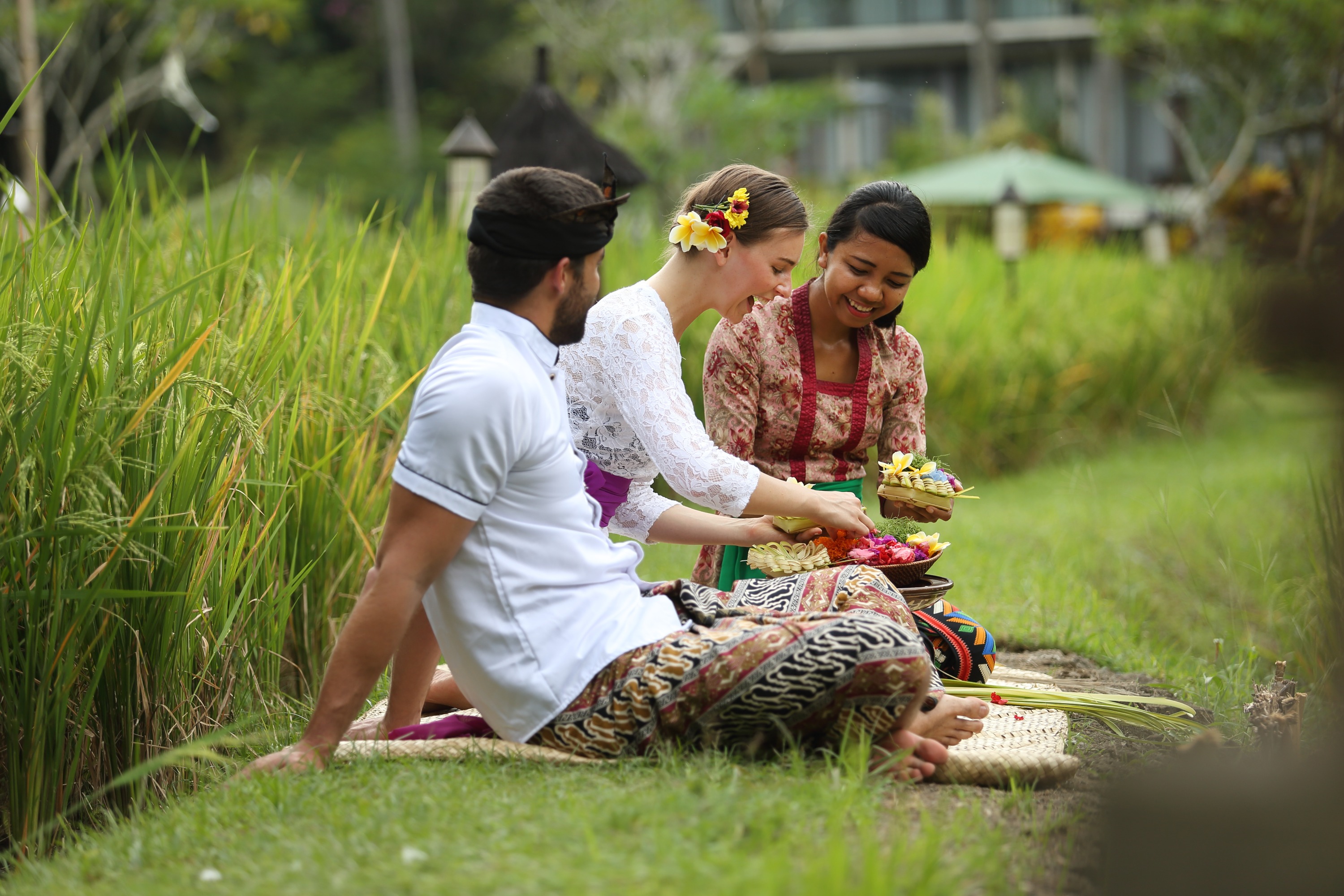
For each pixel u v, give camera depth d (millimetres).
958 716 3920
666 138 29938
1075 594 7703
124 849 3236
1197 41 26875
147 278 5352
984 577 8125
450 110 41281
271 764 3621
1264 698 4438
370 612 3561
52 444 3811
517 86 42156
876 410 5203
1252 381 15352
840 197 21078
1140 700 4727
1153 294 16531
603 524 4547
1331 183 19984
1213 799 3617
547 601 3697
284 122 36500
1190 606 8023
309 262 6297
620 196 3871
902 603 4156
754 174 4586
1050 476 13484
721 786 3287
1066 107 41625
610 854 2846
